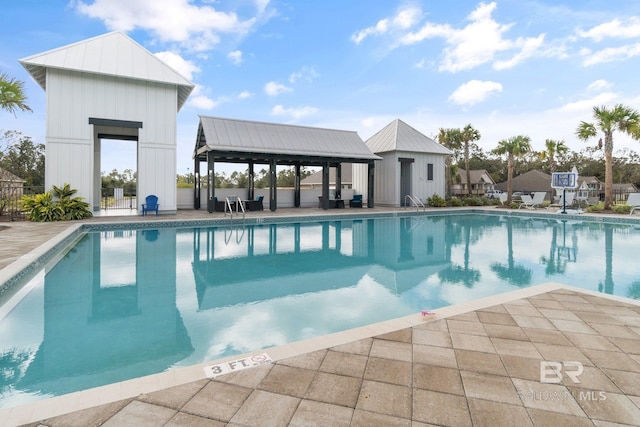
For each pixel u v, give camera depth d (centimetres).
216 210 1526
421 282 530
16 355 295
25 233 793
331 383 217
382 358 249
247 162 1806
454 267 632
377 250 799
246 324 364
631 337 283
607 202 1634
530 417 187
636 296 454
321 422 181
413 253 765
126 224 1042
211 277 556
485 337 283
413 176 1984
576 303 362
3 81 1125
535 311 339
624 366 239
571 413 190
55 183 1156
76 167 1181
